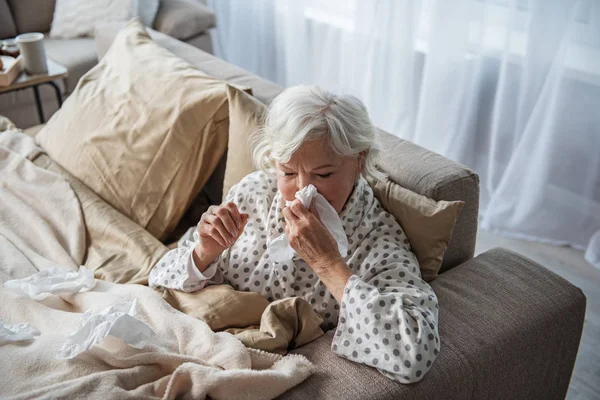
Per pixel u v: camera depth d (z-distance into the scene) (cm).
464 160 247
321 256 107
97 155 165
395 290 107
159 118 158
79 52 293
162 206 157
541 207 229
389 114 269
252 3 333
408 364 96
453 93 237
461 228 130
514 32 215
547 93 210
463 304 115
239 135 146
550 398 128
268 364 101
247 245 126
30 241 151
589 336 189
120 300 119
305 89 112
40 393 91
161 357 99
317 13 296
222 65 188
